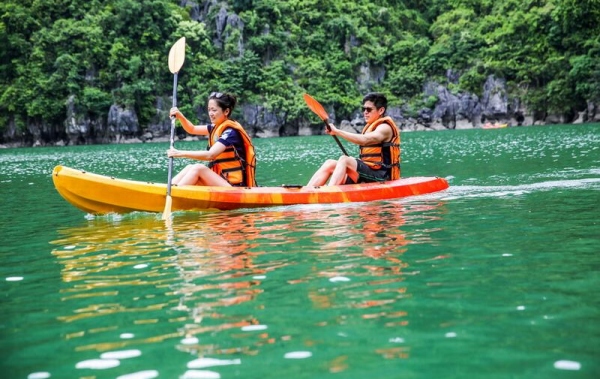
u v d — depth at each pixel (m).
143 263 4.12
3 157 31.94
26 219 6.83
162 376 2.19
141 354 2.42
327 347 2.42
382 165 7.74
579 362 2.19
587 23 66.12
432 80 73.19
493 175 10.21
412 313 2.81
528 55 69.12
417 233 4.88
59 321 2.89
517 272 3.48
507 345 2.38
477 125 70.19
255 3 75.88
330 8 81.88
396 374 2.14
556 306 2.83
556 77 65.19
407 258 3.96
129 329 2.73
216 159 7.38
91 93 60.00
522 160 13.67
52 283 3.66
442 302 2.96
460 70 72.38
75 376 2.23
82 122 60.03
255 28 74.12
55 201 8.83
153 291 3.36
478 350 2.33
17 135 60.00
